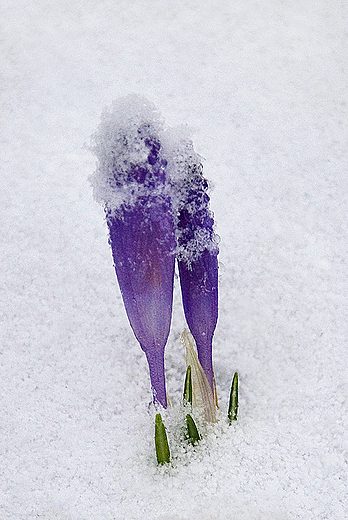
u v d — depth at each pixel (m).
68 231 0.53
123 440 0.46
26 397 0.47
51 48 0.65
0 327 0.50
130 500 0.45
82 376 0.48
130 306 0.42
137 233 0.41
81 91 0.60
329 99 0.59
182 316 0.49
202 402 0.45
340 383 0.47
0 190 0.55
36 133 0.57
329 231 0.52
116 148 0.40
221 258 0.51
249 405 0.47
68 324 0.50
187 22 0.68
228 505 0.44
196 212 0.42
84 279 0.51
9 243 0.53
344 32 0.66
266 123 0.57
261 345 0.48
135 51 0.64
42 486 0.45
